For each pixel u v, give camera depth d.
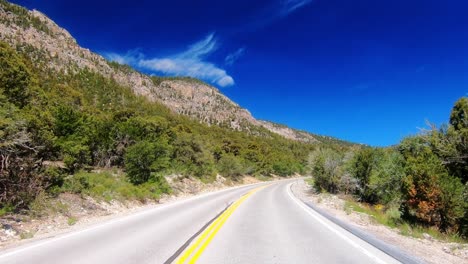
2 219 10.56
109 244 8.20
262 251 7.75
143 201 20.95
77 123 21.05
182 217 14.14
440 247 9.84
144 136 35.25
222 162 56.12
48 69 121.06
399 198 21.72
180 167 37.75
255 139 136.12
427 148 20.19
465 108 21.98
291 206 20.61
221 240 9.00
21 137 13.02
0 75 22.20
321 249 8.12
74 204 14.77
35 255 6.97
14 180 12.35
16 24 186.25
